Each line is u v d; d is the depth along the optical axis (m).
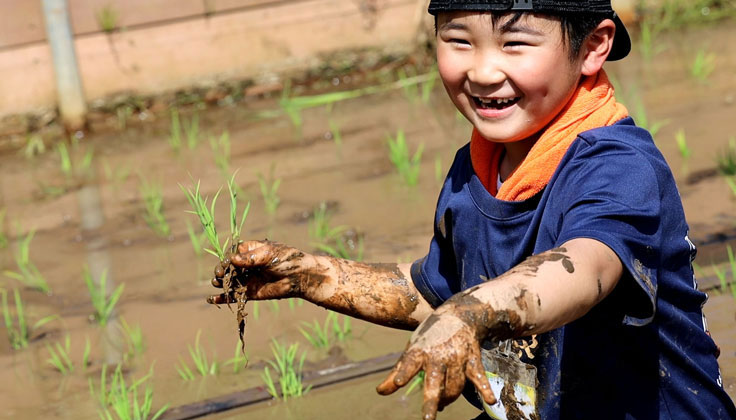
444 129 6.77
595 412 2.33
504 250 2.38
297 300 4.54
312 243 5.05
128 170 6.58
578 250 1.93
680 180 5.34
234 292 2.52
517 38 2.18
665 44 8.10
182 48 7.71
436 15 2.30
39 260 5.25
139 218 5.71
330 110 7.45
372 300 2.61
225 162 6.34
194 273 4.91
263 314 4.43
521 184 2.30
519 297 1.80
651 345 2.30
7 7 7.27
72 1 7.39
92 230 5.59
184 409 3.66
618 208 2.03
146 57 7.64
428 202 5.48
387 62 8.18
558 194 2.22
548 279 1.84
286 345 4.11
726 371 3.58
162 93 7.73
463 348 1.71
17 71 7.36
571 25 2.20
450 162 6.09
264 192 5.77
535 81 2.20
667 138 6.03
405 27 8.17
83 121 7.45
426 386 1.67
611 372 2.29
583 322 2.27
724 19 8.56
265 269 2.48
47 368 4.11
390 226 5.20
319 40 8.02
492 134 2.28
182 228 5.49
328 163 6.29
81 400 3.83
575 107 2.29
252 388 3.78
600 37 2.29
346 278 2.60
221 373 3.94
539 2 2.15
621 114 2.33
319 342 4.09
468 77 2.25
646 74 7.42
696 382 2.40
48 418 3.71
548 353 2.34
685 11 8.73
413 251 4.86
